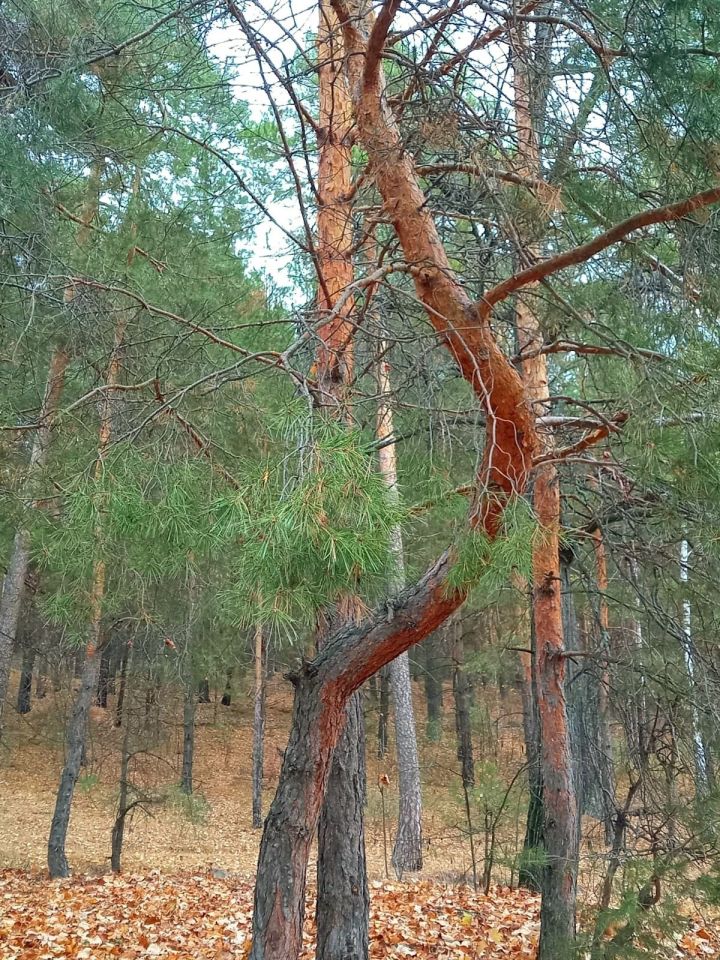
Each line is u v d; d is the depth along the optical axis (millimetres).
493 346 2926
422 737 17281
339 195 4625
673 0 2625
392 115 3387
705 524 3449
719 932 5324
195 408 3709
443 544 3104
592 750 6207
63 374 4973
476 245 4027
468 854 11531
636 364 3107
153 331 4008
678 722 5156
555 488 5586
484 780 8750
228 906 8336
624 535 5031
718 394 2881
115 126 4422
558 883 5469
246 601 1998
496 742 13820
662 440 2893
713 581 4523
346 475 1813
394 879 10336
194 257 5555
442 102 3227
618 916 4453
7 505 4293
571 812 5699
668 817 4926
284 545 1757
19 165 4262
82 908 8148
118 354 3971
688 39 2754
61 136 4348
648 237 3494
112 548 2873
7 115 4105
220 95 4094
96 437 3645
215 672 11656
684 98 2764
